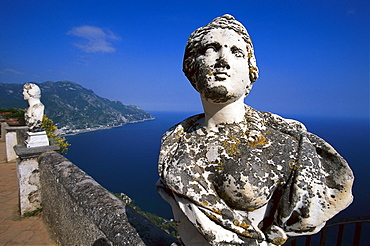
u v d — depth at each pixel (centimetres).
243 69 89
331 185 81
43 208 349
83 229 200
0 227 326
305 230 79
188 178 85
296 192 77
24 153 336
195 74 97
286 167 81
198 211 80
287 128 99
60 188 256
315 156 82
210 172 88
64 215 252
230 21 95
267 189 80
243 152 85
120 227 152
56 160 310
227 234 77
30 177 352
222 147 88
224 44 89
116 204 184
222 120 96
